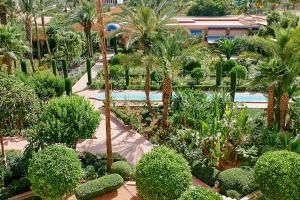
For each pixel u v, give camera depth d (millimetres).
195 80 31547
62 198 14875
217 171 16703
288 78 19609
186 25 49375
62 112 17172
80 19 41094
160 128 22297
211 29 49594
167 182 13281
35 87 24047
